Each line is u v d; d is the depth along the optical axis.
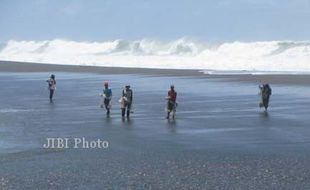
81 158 17.66
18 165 16.59
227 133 22.69
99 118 27.44
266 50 87.19
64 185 14.30
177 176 15.27
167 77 58.56
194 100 35.88
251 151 18.84
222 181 14.71
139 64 87.56
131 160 17.36
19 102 35.53
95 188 14.02
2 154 18.27
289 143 20.36
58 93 41.72
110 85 48.50
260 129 23.66
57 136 21.88
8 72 70.44
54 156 17.97
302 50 83.56
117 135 22.16
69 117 27.86
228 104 33.47
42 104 34.19
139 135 22.17
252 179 14.95
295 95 38.75
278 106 32.31
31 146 19.67
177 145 19.98
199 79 55.12
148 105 33.09
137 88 45.19
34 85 49.44
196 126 24.62
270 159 17.48
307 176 15.27
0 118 27.52
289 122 25.69
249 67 75.44
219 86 46.75
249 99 36.19
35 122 25.98
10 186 14.24
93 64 91.19
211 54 93.25
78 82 52.47
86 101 35.84
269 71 67.62
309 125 24.69
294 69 70.44
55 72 69.69
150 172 15.70
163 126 24.64
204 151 18.84
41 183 14.50
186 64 83.56
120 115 28.64
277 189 13.96
